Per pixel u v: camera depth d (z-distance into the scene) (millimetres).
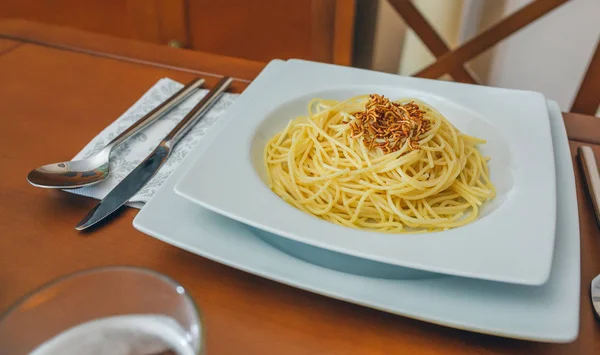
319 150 621
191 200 454
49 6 1629
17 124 670
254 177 498
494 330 369
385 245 413
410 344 399
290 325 412
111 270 311
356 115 621
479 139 625
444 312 385
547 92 1695
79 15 1591
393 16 1653
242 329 408
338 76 730
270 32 1418
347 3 1198
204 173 490
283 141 642
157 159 594
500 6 1557
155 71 812
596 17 1484
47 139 644
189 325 292
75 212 522
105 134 647
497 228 439
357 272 434
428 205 579
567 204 500
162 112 684
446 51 1301
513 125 610
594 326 408
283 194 572
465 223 536
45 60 829
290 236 418
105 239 489
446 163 599
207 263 467
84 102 728
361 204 566
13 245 478
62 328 310
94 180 557
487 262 398
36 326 301
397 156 591
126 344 304
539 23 1562
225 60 848
